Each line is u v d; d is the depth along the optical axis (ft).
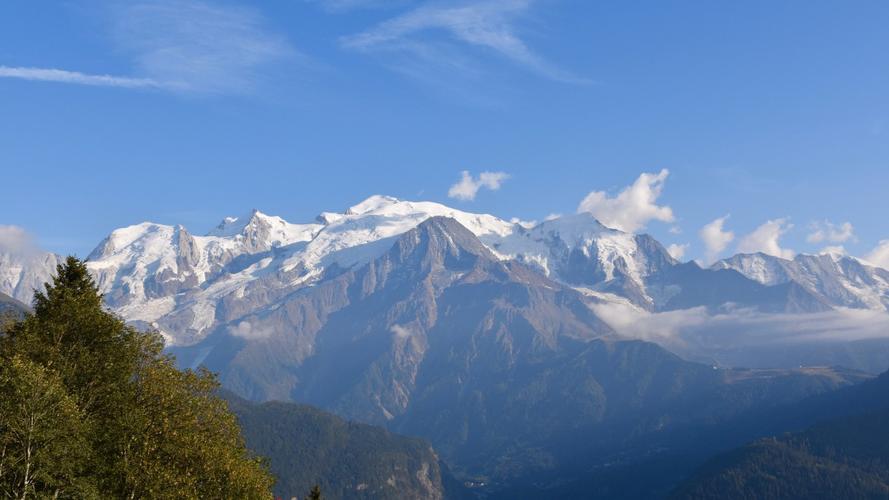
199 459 323.16
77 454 294.46
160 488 305.12
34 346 325.42
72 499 293.23
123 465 303.68
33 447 288.92
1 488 280.51
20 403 284.41
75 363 328.49
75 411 295.48
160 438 320.50
